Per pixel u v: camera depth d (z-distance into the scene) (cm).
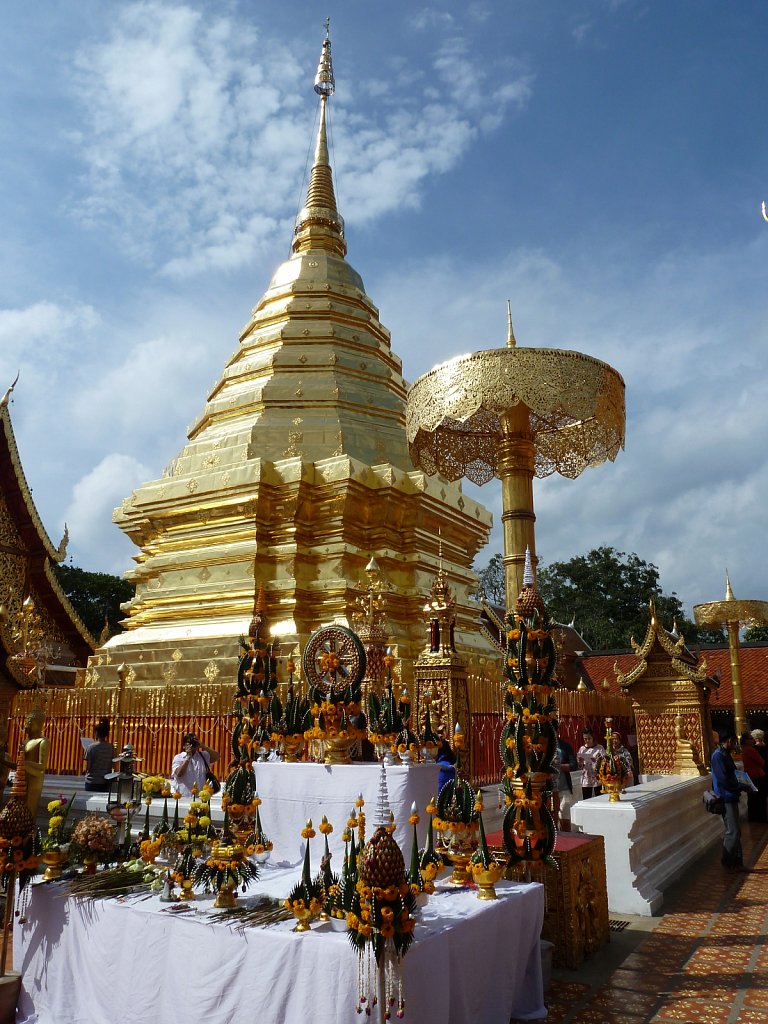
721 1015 607
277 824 770
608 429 814
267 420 1912
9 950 745
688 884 1118
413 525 1773
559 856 743
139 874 641
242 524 1728
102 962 575
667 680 1805
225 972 507
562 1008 626
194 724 1304
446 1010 497
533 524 745
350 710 784
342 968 466
